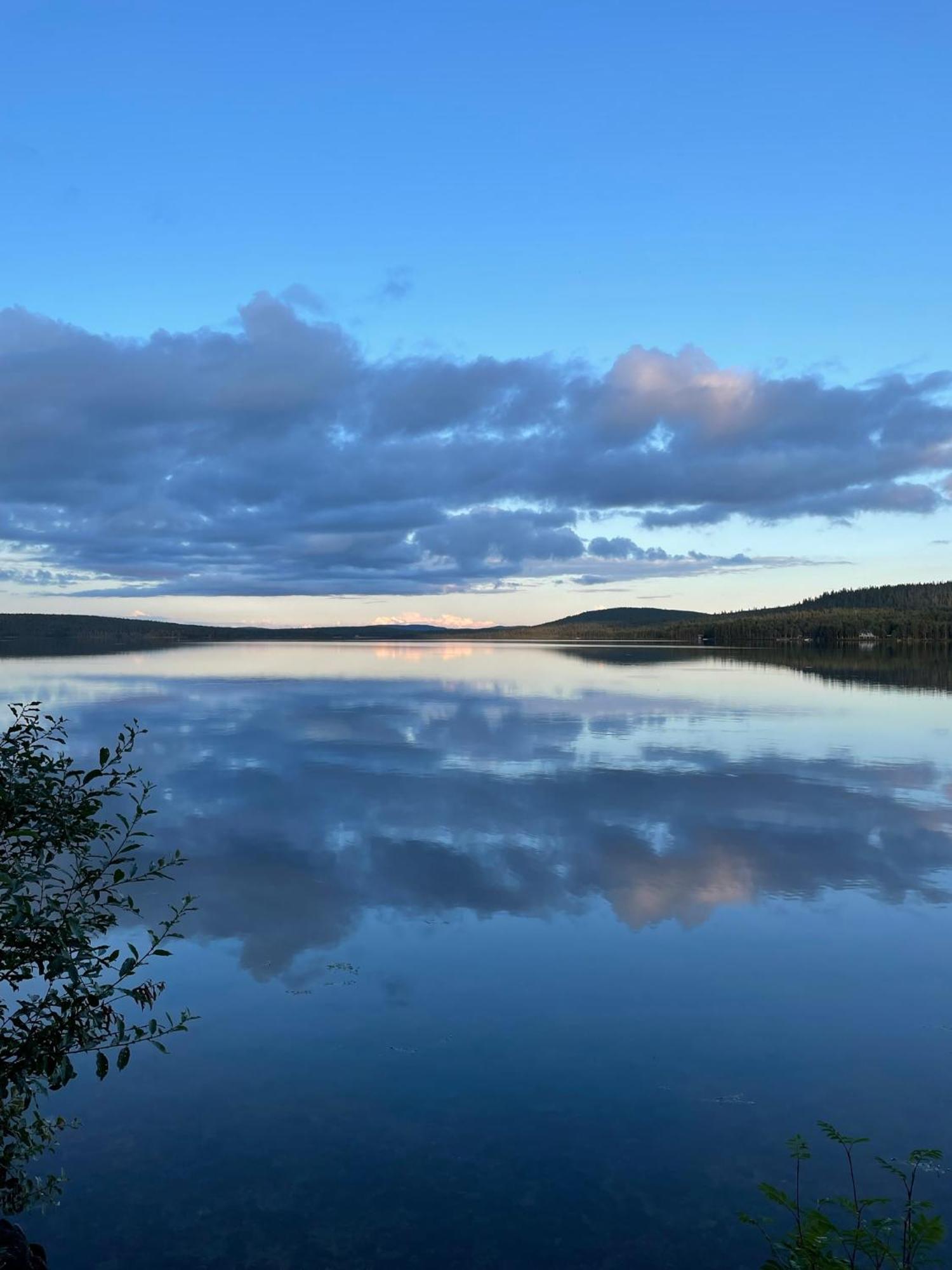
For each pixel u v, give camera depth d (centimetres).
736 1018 717
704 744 2133
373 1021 707
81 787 405
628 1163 529
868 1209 484
